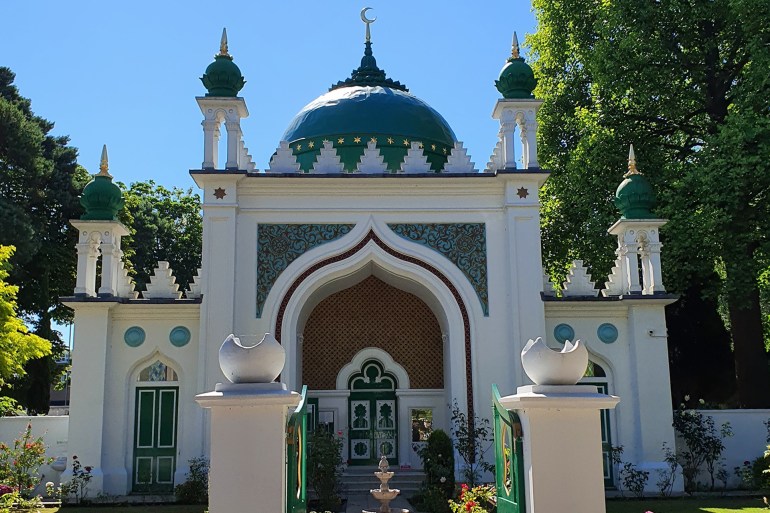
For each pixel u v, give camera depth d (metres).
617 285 14.51
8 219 21.25
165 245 31.27
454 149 14.55
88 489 12.79
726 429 14.36
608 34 18.44
